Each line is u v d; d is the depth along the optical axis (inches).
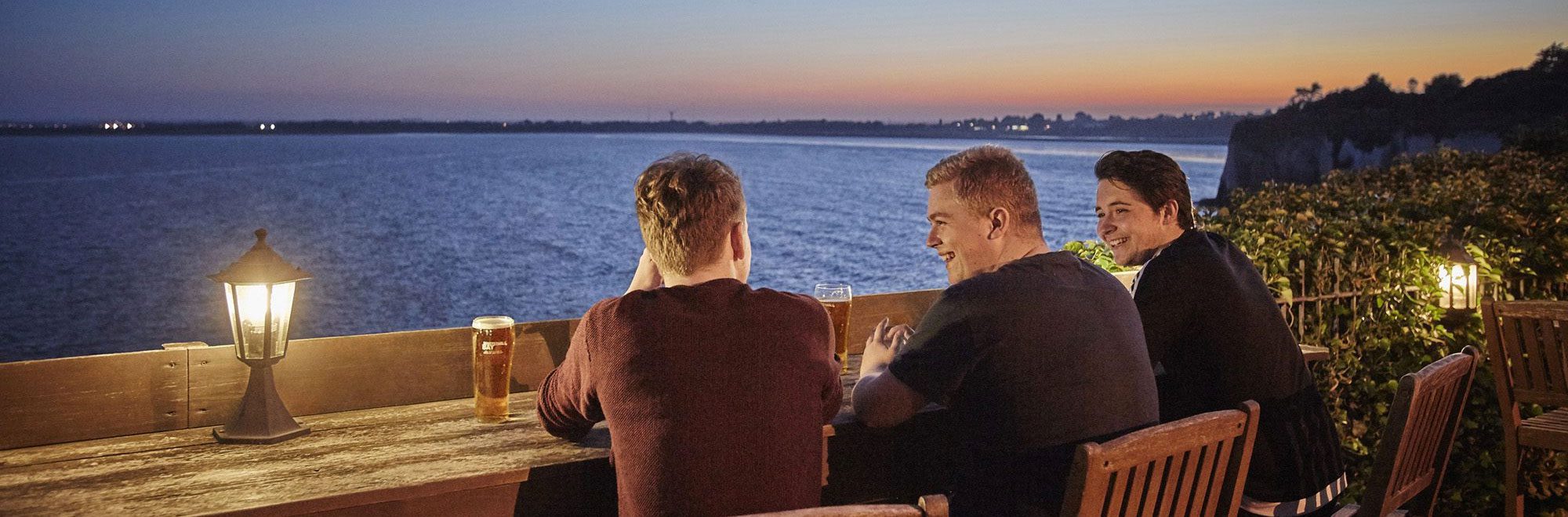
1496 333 131.1
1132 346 87.3
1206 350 102.1
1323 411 106.4
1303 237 164.7
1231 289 100.8
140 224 2714.1
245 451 83.8
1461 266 170.2
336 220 2755.9
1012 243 92.8
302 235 2337.6
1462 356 100.7
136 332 1152.8
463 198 3644.2
